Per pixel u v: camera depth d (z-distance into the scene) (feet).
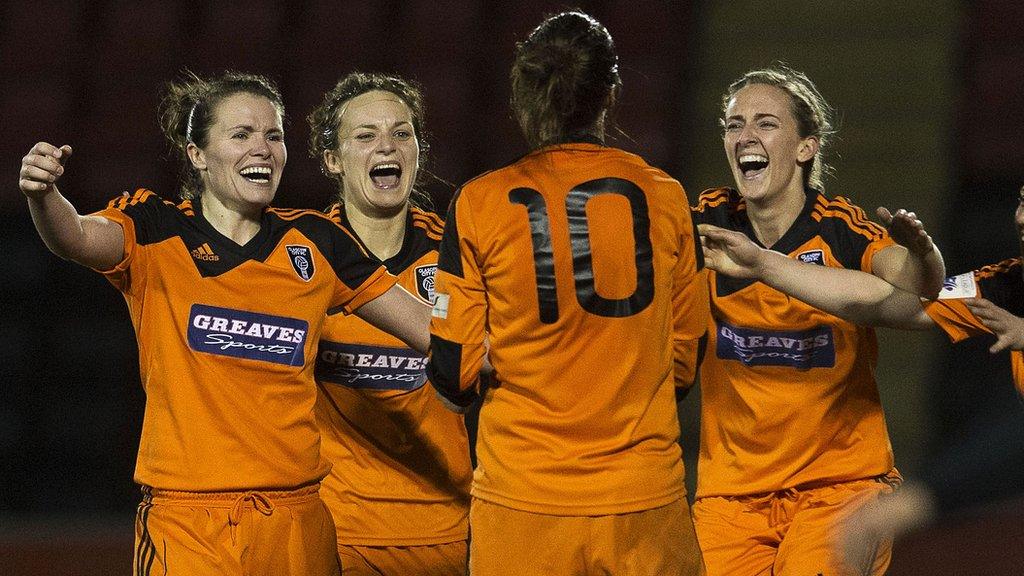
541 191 32.22
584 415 32.01
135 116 107.86
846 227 39.86
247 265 37.11
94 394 93.45
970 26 104.32
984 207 98.94
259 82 38.99
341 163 45.34
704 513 41.52
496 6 111.75
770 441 40.42
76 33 111.96
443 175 104.47
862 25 104.73
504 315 32.42
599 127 33.65
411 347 40.06
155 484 36.45
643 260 32.22
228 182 37.42
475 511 33.58
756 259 35.53
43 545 75.77
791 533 39.63
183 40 111.24
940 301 38.47
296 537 37.45
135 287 36.83
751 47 106.42
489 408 33.40
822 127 41.73
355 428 43.37
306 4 113.09
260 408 36.68
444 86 108.47
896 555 69.82
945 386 90.33
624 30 109.40
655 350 32.53
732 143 41.16
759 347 40.04
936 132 101.19
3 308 95.81
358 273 38.93
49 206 33.32
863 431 40.42
